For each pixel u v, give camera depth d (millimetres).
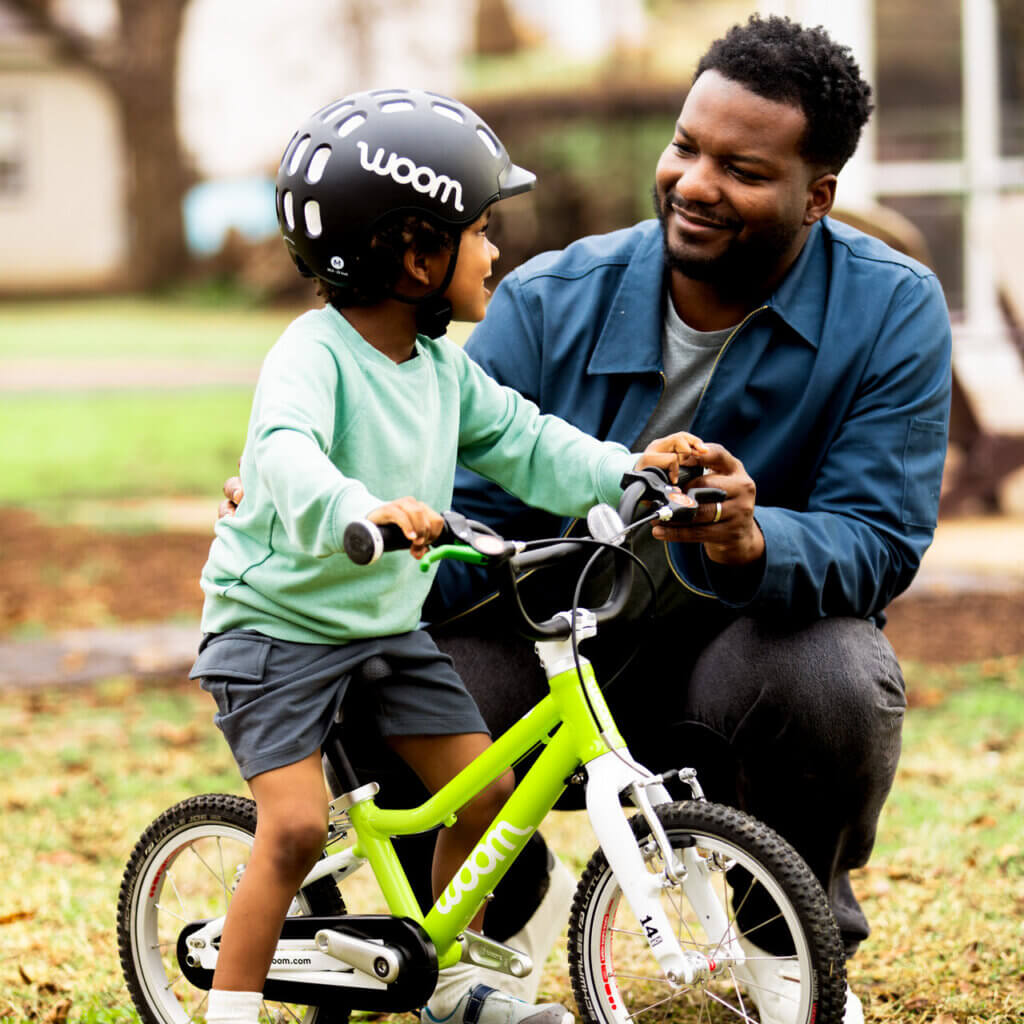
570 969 3539
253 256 40531
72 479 15250
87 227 42281
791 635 3781
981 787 6059
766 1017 3717
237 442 17219
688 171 3797
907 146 12555
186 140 44781
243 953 3451
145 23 41469
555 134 27906
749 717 3760
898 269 4008
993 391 11930
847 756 3717
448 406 3723
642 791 3336
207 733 7125
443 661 3711
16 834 5688
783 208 3762
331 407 3465
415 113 3490
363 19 42500
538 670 4074
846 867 4016
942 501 11727
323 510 3166
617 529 3328
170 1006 3965
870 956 4469
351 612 3521
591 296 4113
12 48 41281
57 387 21875
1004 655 8211
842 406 3943
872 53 12570
